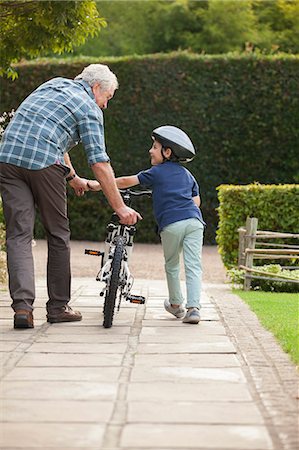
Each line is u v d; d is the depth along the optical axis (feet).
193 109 79.97
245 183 80.28
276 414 16.43
